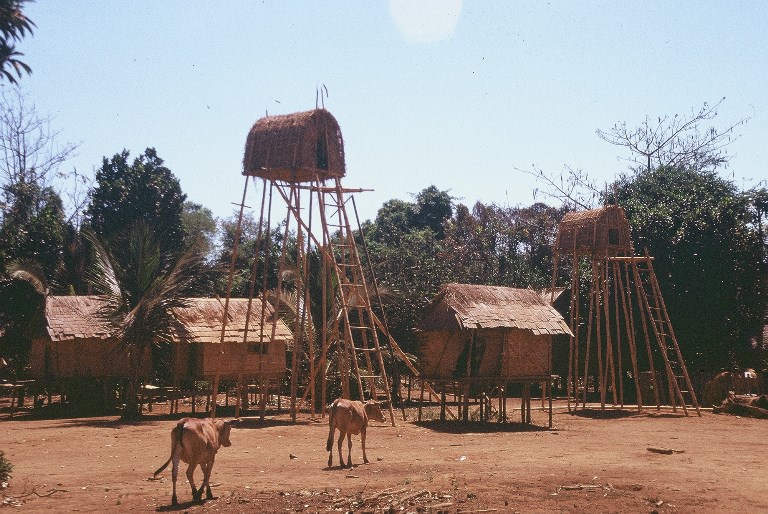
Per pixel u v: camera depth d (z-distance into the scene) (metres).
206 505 11.88
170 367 31.38
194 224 60.34
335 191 27.30
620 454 18.45
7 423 26.23
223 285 45.41
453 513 11.39
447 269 48.66
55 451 18.89
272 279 48.47
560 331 26.11
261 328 26.42
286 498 12.41
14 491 13.20
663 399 36.06
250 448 19.36
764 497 12.90
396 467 15.88
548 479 14.32
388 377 36.91
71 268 41.22
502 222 58.34
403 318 36.75
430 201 67.88
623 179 49.97
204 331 29.56
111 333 28.28
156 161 50.06
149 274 27.95
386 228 65.88
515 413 30.36
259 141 26.14
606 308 32.09
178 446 11.98
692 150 53.91
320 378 31.86
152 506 11.84
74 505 11.94
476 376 25.56
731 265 39.03
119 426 24.44
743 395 32.19
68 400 31.81
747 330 40.19
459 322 24.50
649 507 11.90
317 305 32.94
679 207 40.88
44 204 49.25
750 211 40.16
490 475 14.77
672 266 39.19
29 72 29.66
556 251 33.19
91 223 46.22
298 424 24.81
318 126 26.20
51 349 30.33
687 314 38.88
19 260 34.34
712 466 16.58
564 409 32.41
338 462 16.73
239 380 26.02
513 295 26.89
